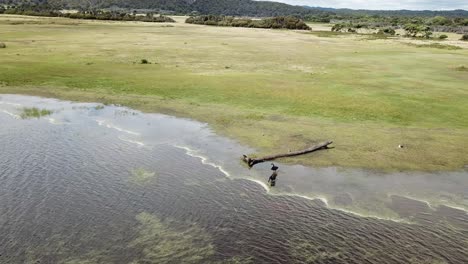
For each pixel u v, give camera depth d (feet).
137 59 194.18
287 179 70.38
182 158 79.20
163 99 121.29
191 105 115.14
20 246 51.16
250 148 83.97
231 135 91.35
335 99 122.52
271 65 187.52
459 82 152.66
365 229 55.88
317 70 176.45
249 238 53.42
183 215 58.75
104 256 49.42
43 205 60.80
